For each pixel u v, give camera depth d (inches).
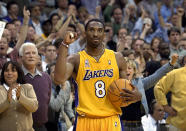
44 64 732.0
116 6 1079.0
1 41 617.6
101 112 451.2
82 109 450.6
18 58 639.1
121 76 468.4
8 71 522.9
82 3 1103.0
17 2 986.7
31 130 529.0
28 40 808.3
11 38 746.8
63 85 627.8
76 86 455.8
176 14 1084.5
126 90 441.1
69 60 450.6
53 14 940.0
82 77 452.8
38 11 927.7
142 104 567.2
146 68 743.1
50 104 614.5
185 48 864.3
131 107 570.6
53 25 933.2
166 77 589.0
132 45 821.9
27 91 522.3
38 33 912.3
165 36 1039.0
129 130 572.7
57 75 426.9
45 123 616.4
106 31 902.4
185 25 1138.7
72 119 642.8
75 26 855.7
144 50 838.5
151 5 1193.4
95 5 1101.7
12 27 747.4
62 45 423.5
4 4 969.5
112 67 457.4
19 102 513.7
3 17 899.4
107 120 454.0
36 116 562.9
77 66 452.8
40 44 763.4
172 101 588.7
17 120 511.8
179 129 585.3
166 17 1171.9
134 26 1075.9
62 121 639.1
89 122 452.1
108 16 1046.4
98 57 457.1
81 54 456.1
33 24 912.9
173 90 587.8
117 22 1036.5
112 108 456.4
